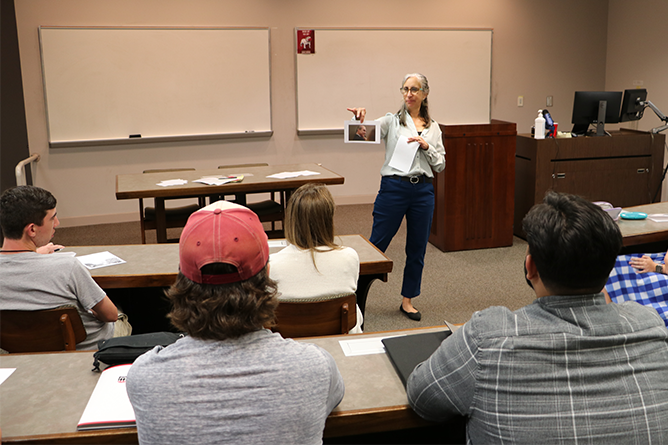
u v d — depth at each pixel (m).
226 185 4.16
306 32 6.45
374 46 6.68
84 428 1.17
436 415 1.14
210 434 0.91
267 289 1.04
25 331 1.89
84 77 5.88
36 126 5.83
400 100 6.88
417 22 6.79
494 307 1.09
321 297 2.00
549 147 5.24
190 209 4.62
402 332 1.65
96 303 1.96
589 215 1.00
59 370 1.43
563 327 0.99
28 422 1.20
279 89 6.53
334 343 1.58
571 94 7.52
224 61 6.27
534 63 7.29
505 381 0.98
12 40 5.61
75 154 6.02
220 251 0.95
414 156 3.40
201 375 0.93
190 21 6.11
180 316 0.97
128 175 4.70
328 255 2.00
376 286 4.24
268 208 4.66
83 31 5.79
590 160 5.39
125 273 2.39
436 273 4.48
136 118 6.12
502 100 7.27
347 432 1.23
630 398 0.97
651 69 6.89
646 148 5.53
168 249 2.75
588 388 0.97
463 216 5.00
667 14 6.60
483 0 6.95
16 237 1.88
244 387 0.93
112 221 6.29
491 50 7.05
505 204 5.08
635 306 1.09
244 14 6.27
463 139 4.83
